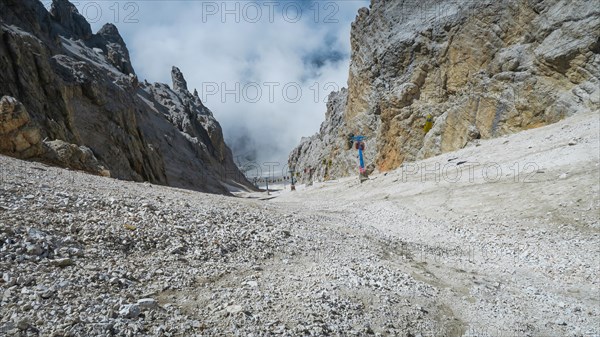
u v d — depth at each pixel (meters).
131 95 83.12
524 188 20.66
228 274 8.57
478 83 46.38
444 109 52.09
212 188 83.19
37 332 4.97
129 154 50.03
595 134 25.17
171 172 74.06
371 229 18.47
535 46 40.81
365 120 70.62
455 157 36.38
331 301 7.74
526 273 12.20
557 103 37.12
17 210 8.62
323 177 93.38
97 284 6.65
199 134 122.44
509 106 41.59
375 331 7.10
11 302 5.49
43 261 6.87
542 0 40.25
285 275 9.04
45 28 62.66
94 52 98.38
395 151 58.19
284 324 6.58
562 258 12.87
